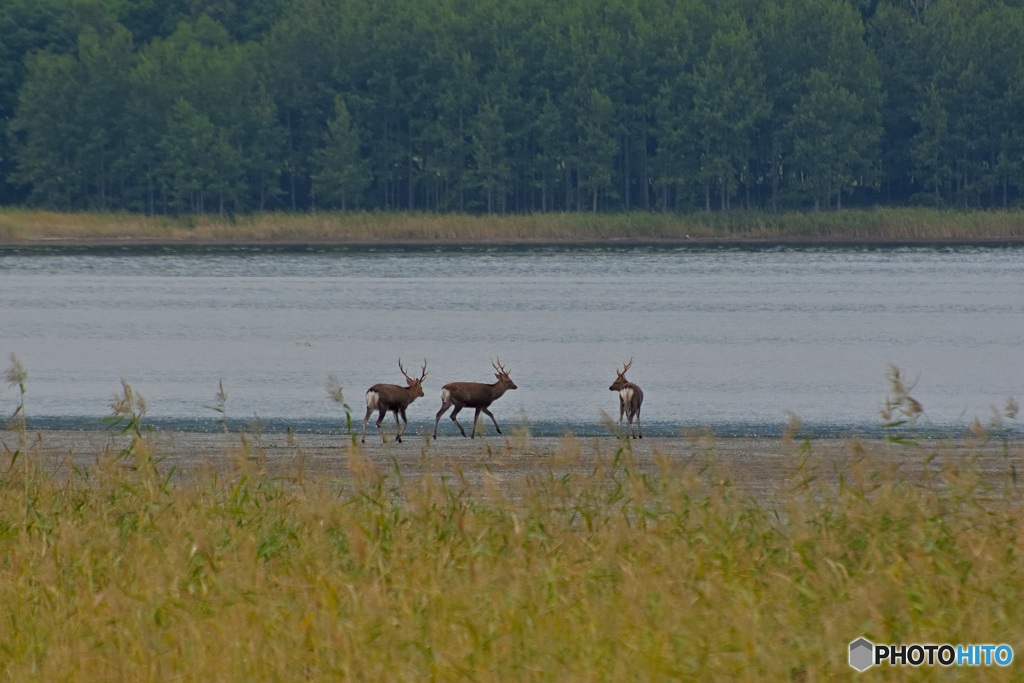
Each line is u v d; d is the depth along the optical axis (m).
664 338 66.44
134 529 18.39
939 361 56.38
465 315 79.00
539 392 47.34
